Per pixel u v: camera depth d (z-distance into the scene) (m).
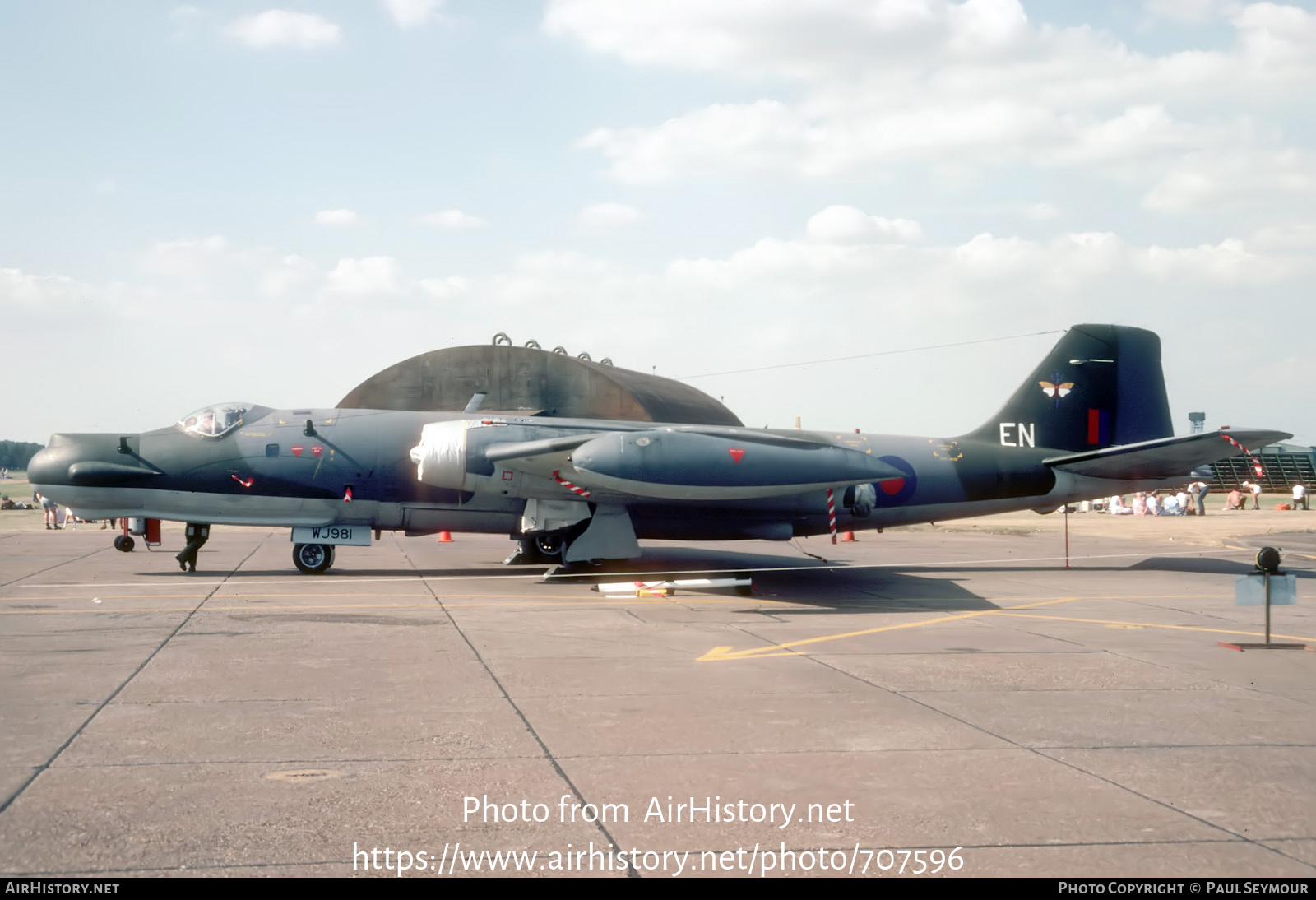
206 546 27.55
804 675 9.78
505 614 14.01
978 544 31.84
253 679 9.24
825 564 22.92
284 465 18.48
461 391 30.98
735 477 16.50
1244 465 72.44
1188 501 49.56
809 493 19.25
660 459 16.20
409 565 22.06
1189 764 6.77
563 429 18.17
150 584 17.34
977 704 8.53
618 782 6.25
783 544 32.06
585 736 7.33
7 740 6.99
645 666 10.17
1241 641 12.19
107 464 18.17
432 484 17.81
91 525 38.72
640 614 14.27
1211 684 9.48
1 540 29.97
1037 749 7.10
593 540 18.59
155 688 8.78
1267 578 11.62
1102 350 21.95
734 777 6.39
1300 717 8.16
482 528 19.48
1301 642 12.09
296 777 6.26
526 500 18.94
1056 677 9.77
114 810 5.60
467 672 9.72
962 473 20.88
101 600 15.04
